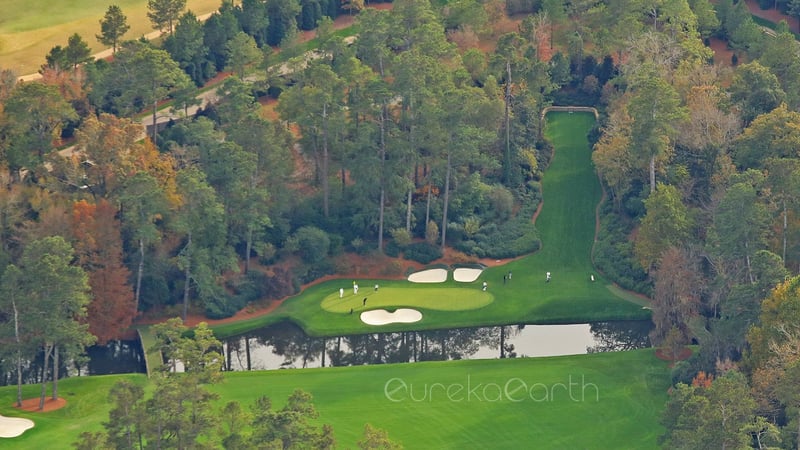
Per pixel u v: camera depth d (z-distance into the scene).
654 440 178.75
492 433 180.50
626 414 185.25
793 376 155.75
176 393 154.00
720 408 152.00
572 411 186.12
